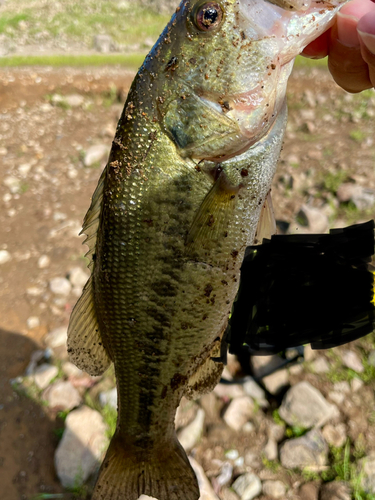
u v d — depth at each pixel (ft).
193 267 0.68
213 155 0.67
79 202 2.18
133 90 0.69
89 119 2.88
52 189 2.27
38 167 2.41
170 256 0.68
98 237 0.72
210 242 0.68
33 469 1.22
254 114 0.68
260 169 0.70
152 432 0.82
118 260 0.69
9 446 1.26
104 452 1.23
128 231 0.68
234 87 0.66
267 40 0.66
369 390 1.32
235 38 0.66
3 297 1.69
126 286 0.69
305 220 1.86
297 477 1.17
